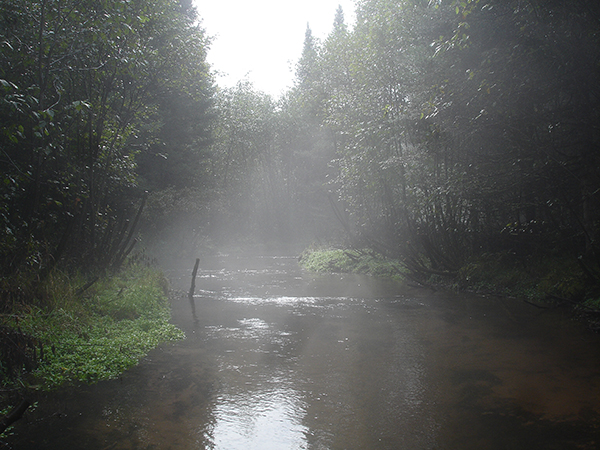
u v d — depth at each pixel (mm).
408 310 11711
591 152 10227
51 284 8984
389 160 15734
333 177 42562
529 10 9422
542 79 10000
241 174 43844
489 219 14812
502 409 5812
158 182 30578
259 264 25594
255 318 10938
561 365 7332
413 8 15305
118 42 11477
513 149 11258
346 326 10102
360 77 18812
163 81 14945
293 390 6484
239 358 7891
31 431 5223
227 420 5559
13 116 9320
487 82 10188
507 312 11180
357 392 6414
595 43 9328
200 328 9977
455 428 5336
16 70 9820
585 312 10133
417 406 5941
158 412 5758
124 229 14367
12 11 9375
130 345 8234
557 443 4953
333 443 5027
